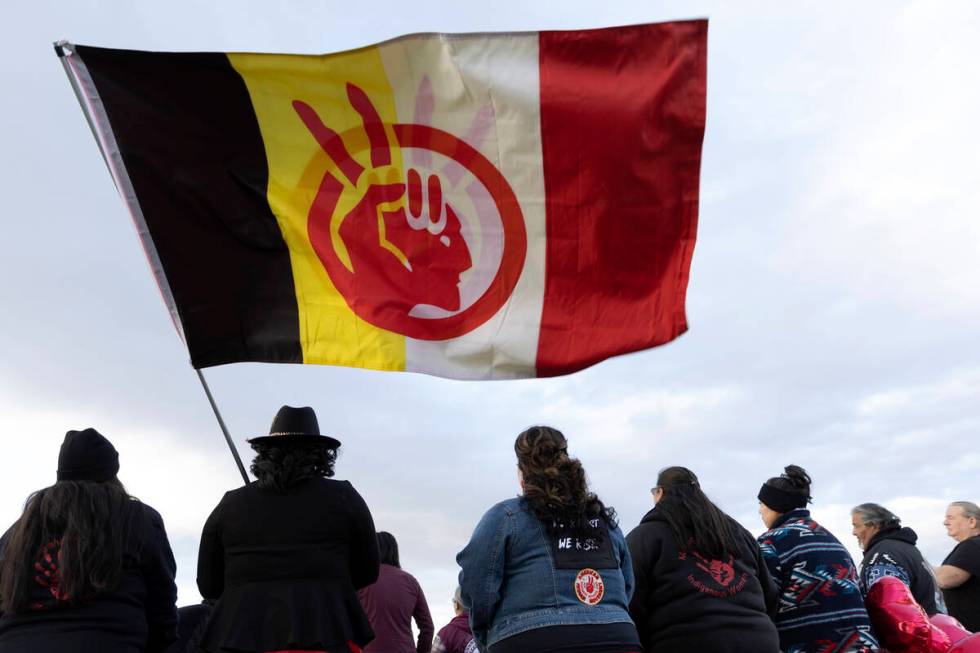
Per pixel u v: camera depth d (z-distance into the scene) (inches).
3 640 148.9
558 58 222.5
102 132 221.9
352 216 225.1
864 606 210.7
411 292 223.5
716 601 175.9
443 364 221.8
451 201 224.7
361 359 221.3
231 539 162.7
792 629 207.8
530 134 222.2
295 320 221.9
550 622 158.1
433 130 224.5
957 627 205.5
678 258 221.3
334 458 175.8
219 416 220.1
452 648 299.6
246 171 224.5
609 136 220.7
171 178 222.4
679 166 221.3
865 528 267.1
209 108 224.4
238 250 222.8
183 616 217.6
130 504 161.2
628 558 173.0
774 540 214.4
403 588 281.0
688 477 190.1
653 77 221.5
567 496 167.5
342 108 225.5
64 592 149.3
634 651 159.6
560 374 220.5
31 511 154.3
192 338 219.0
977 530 296.5
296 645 152.8
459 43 222.5
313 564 160.2
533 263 222.8
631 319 220.7
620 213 221.3
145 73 223.0
